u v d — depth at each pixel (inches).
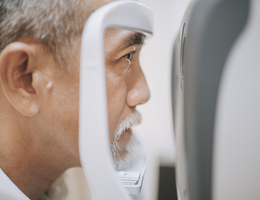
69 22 13.9
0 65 12.6
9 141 16.8
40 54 13.7
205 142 14.9
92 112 9.3
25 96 14.0
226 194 34.1
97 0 14.2
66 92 14.7
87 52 9.1
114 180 10.0
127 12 10.9
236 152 32.9
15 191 14.9
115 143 17.1
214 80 14.1
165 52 36.8
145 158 19.8
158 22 36.2
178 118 19.2
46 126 16.0
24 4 13.5
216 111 14.5
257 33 28.5
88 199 28.0
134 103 17.6
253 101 31.1
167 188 36.6
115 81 15.5
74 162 18.8
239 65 30.1
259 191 33.0
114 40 14.6
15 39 13.6
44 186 20.7
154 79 38.1
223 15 13.5
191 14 14.4
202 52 13.9
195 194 15.8
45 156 17.8
